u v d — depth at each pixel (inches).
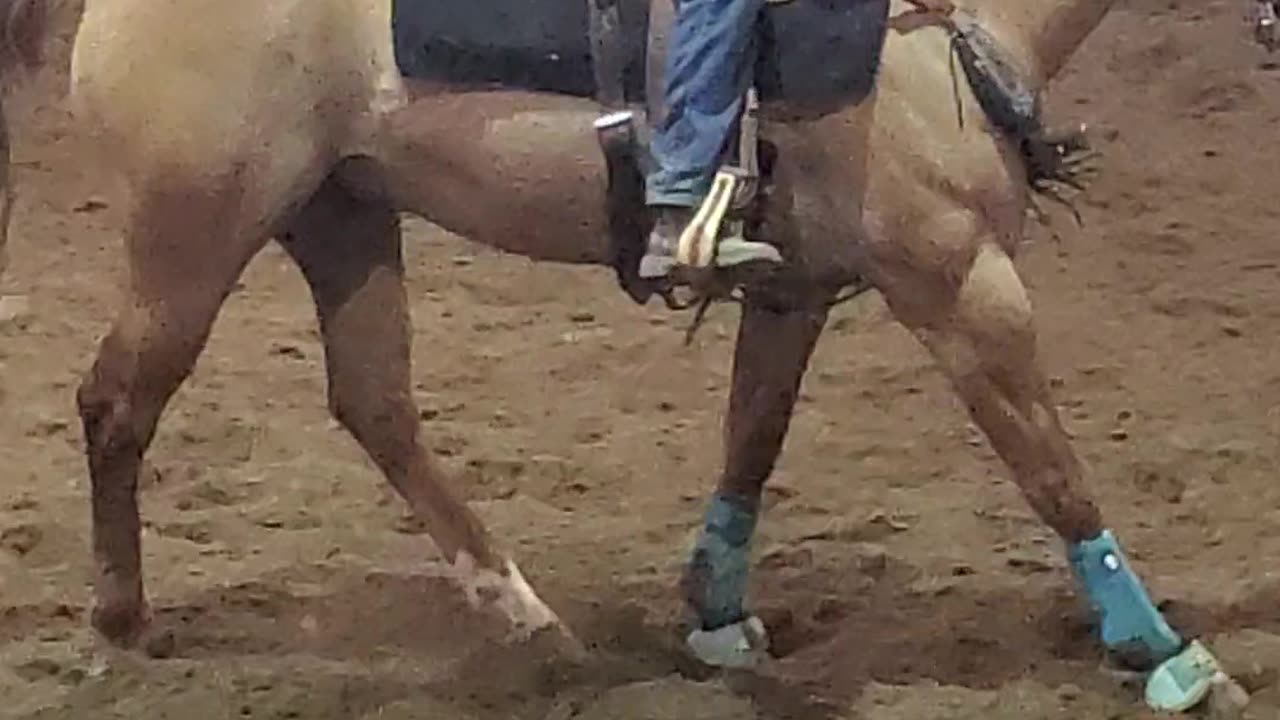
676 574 199.3
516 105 160.2
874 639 183.5
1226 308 273.1
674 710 169.9
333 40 162.1
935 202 158.4
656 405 245.1
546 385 251.0
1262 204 314.8
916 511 213.2
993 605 189.3
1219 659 174.6
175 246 165.0
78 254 300.0
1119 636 168.4
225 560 202.4
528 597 183.6
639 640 185.5
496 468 225.6
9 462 225.3
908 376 252.1
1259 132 347.9
